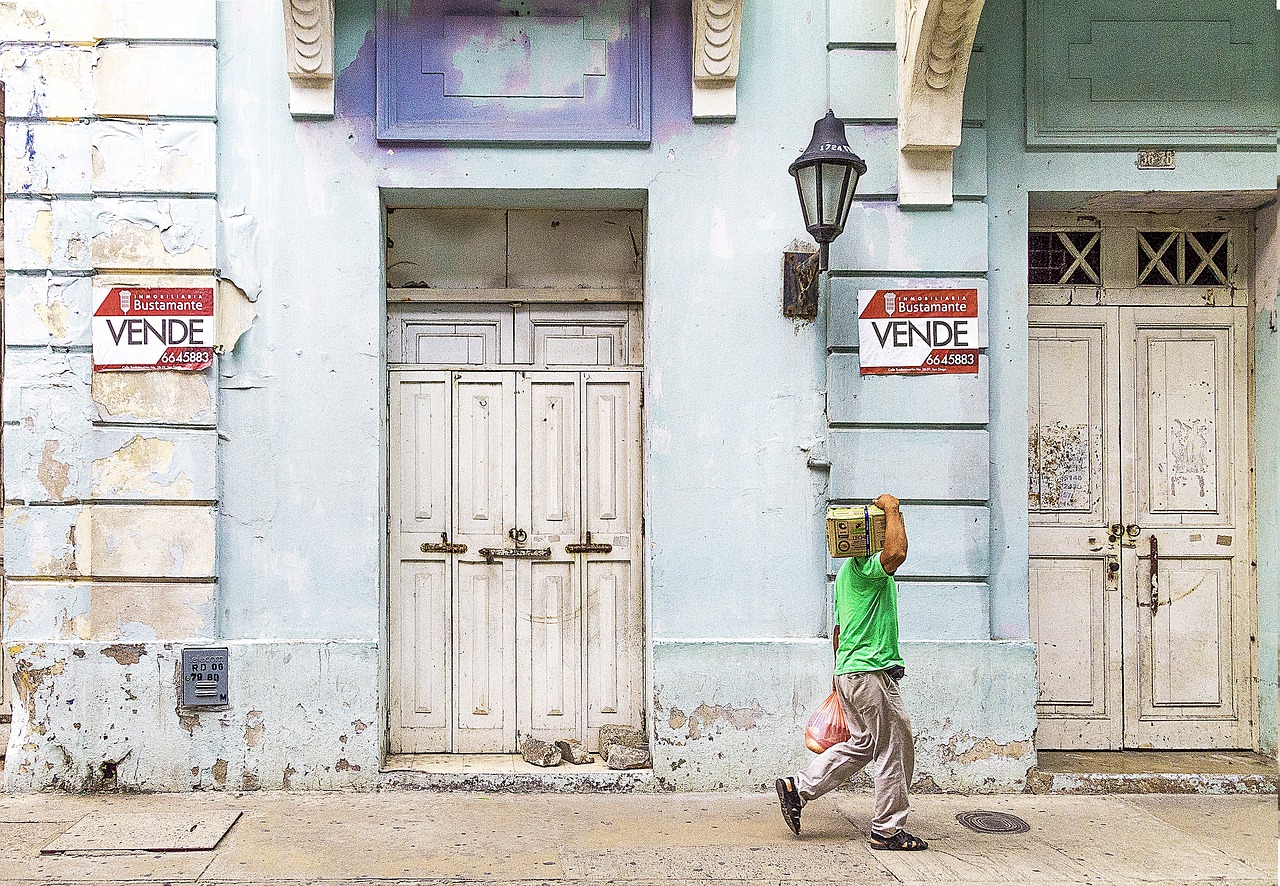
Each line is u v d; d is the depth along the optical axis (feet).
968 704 17.54
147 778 17.03
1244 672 19.10
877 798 14.73
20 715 17.08
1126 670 19.04
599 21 17.87
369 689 17.34
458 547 18.60
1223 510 19.17
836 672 14.80
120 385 17.16
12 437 17.15
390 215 18.75
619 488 18.84
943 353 17.74
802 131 17.95
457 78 17.72
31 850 14.44
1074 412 19.17
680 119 17.89
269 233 17.52
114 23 17.22
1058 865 14.28
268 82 17.52
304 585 17.46
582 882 13.55
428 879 13.56
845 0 17.88
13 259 17.21
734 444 17.84
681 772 17.48
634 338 18.99
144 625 17.12
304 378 17.54
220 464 17.39
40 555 17.11
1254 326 19.20
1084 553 19.10
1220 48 18.25
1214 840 15.34
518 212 18.95
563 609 18.72
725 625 17.75
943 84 17.17
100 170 17.20
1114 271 19.25
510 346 18.89
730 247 17.92
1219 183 18.10
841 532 14.24
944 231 17.83
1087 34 18.24
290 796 16.99
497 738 18.57
